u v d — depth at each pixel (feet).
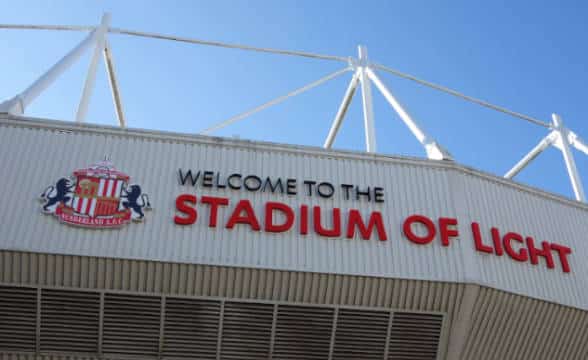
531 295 55.72
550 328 57.72
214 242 51.98
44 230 50.67
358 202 56.29
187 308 51.65
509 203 60.54
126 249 50.60
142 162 55.72
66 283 50.26
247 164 56.95
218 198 54.24
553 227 61.41
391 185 57.82
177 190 54.54
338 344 53.42
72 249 49.96
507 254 56.85
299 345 53.11
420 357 54.60
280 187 55.77
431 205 57.26
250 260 51.47
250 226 53.16
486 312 55.06
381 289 52.80
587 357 59.93
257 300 51.98
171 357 52.16
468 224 56.90
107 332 51.34
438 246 54.85
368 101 76.84
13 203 51.62
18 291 50.21
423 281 52.95
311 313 52.75
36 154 54.65
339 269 52.16
